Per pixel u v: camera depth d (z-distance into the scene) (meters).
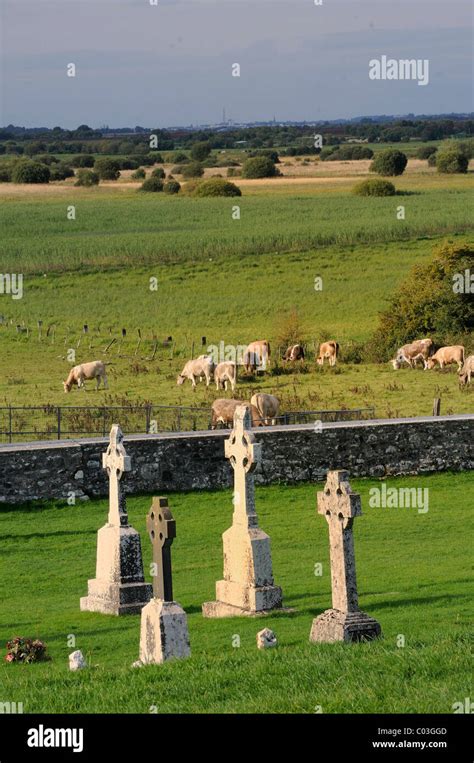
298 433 41.22
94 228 121.88
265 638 22.11
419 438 42.56
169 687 18.97
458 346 65.62
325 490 22.31
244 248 104.38
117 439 28.06
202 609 27.44
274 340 74.56
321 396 57.97
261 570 26.80
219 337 76.31
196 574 31.58
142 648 21.66
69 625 26.39
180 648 21.17
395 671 18.84
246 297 88.44
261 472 40.81
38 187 176.38
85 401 56.88
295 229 112.19
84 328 77.50
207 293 90.19
